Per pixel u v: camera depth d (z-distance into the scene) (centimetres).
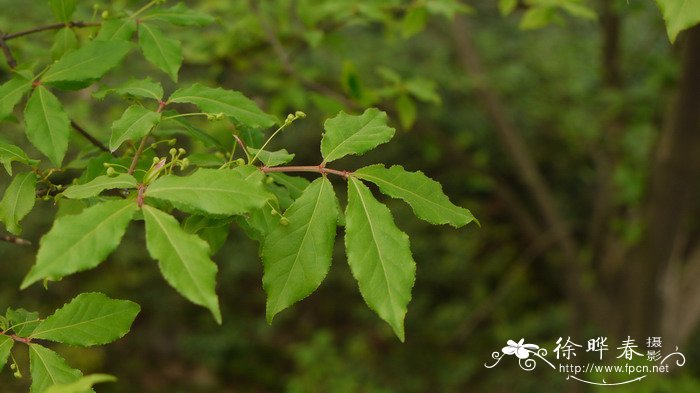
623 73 612
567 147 840
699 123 448
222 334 999
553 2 324
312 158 882
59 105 169
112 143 156
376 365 938
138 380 929
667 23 128
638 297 560
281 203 166
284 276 142
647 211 524
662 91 552
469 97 878
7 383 590
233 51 400
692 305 599
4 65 254
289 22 412
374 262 138
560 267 825
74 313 164
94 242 118
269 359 1020
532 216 987
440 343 963
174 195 126
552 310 951
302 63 596
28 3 392
